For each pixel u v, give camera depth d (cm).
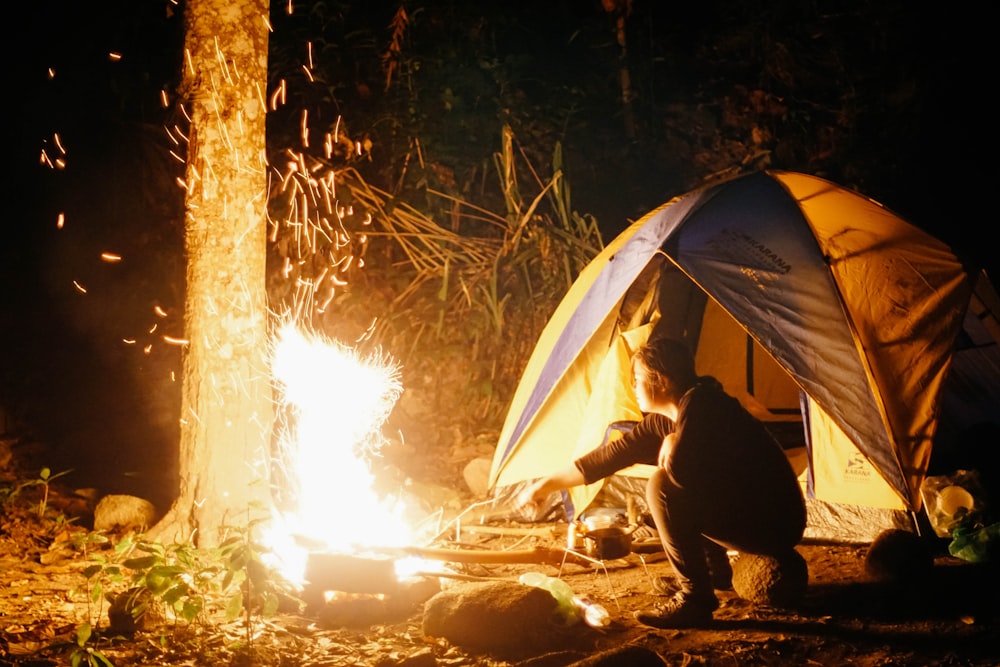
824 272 466
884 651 389
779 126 959
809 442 509
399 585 436
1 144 943
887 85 949
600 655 354
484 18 970
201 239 512
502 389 793
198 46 505
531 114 970
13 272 920
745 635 407
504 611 398
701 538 418
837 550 524
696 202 493
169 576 402
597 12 1035
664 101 1027
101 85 942
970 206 897
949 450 561
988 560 482
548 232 841
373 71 938
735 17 1041
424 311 828
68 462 724
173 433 769
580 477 450
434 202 898
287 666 381
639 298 552
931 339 471
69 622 423
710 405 419
